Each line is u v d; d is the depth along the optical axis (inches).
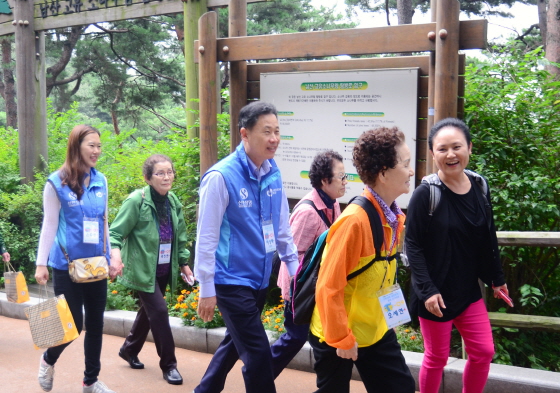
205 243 121.4
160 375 180.5
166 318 171.3
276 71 215.3
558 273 205.8
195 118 286.7
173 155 268.5
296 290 111.0
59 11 325.4
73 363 194.7
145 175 174.4
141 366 185.8
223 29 585.3
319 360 107.5
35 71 340.5
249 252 125.8
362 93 197.2
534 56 211.2
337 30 196.9
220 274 124.4
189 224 261.0
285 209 135.8
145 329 181.9
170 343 172.2
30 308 151.0
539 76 212.7
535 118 204.8
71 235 154.3
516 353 190.5
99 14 309.3
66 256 153.7
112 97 713.0
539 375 149.3
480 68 211.6
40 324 149.9
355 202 101.1
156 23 677.9
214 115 224.1
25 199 323.3
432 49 181.0
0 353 207.6
